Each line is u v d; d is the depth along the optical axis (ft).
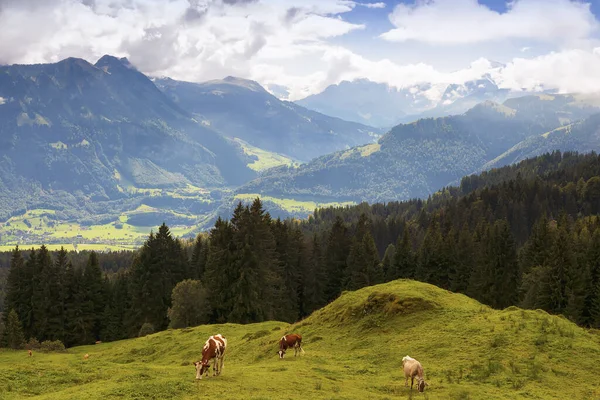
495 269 300.40
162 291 303.89
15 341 232.94
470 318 116.78
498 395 76.89
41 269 307.58
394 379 89.10
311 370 94.32
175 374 87.35
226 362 125.90
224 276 257.75
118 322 324.80
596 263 252.83
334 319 136.98
